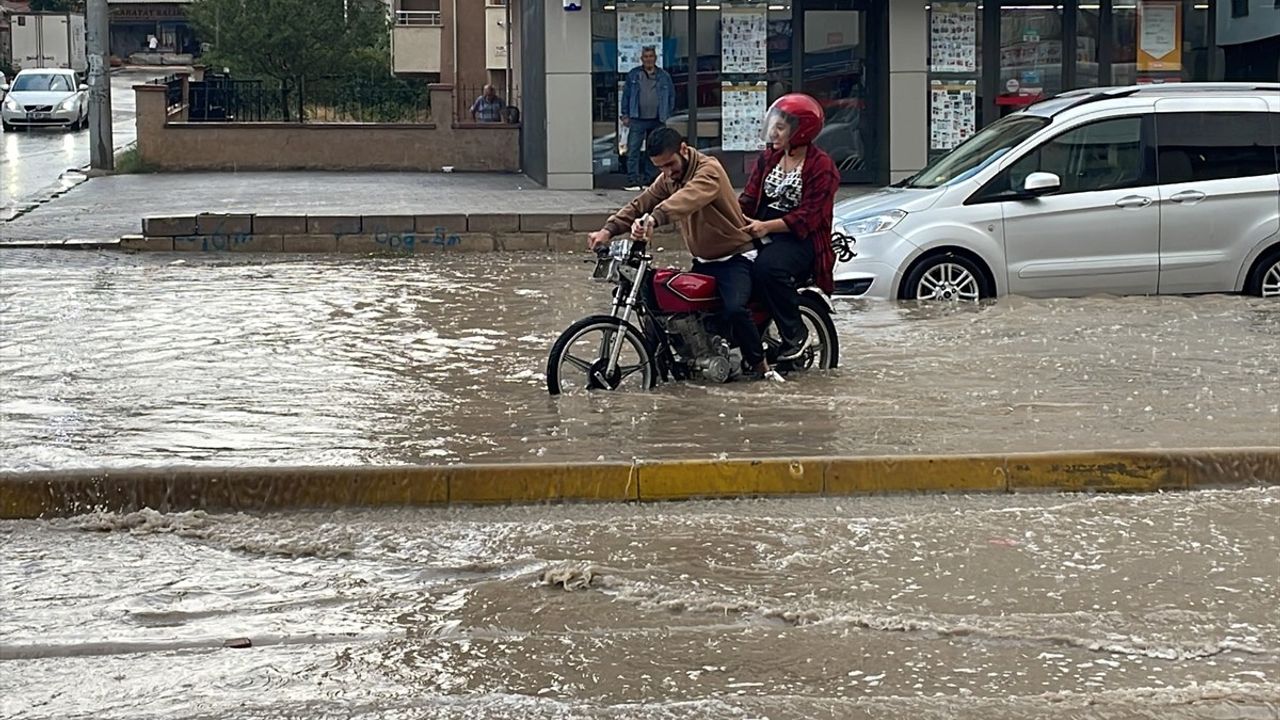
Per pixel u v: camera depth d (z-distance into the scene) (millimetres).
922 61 23906
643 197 9688
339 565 6492
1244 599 5988
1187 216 13359
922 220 13133
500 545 6730
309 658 5449
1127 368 10352
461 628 5738
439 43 40125
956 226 13125
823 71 24094
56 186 25672
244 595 6117
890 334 11695
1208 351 10984
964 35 24047
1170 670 5297
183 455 7824
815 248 9922
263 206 21203
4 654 5477
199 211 20391
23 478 7191
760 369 9906
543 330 12039
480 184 25656
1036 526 6953
